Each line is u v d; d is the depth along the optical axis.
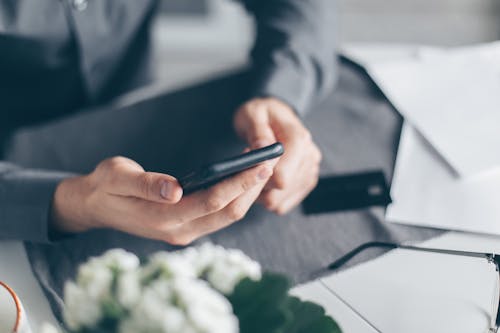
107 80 0.98
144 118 0.76
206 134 0.72
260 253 0.58
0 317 0.44
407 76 0.80
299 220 0.62
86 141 0.74
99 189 0.57
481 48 0.84
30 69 0.90
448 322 0.51
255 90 0.74
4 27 0.81
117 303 0.36
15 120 0.98
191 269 0.41
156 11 1.00
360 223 0.61
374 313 0.52
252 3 0.89
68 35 0.87
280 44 0.79
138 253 0.59
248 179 0.50
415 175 0.66
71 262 0.58
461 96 0.76
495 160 0.67
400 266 0.56
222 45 1.97
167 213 0.54
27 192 0.62
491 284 0.54
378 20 1.88
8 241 0.62
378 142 0.71
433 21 1.85
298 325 0.41
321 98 0.78
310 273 0.56
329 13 0.85
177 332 0.35
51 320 0.53
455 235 0.60
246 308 0.39
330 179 0.66
